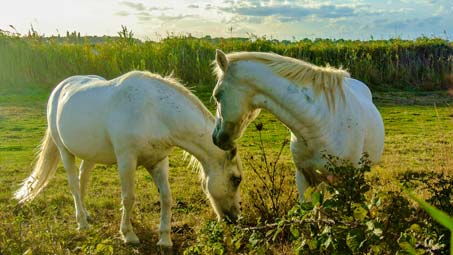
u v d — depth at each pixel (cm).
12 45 1869
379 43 2188
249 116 438
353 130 422
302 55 2058
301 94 410
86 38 2052
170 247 545
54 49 1911
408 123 1384
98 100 541
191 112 512
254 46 2055
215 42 2186
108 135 530
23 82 1861
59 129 581
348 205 304
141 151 517
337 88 421
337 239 286
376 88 1942
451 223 102
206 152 517
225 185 519
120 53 1964
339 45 2122
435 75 1973
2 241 447
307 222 301
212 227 369
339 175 347
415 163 912
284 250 461
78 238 548
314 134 414
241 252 437
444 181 369
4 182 843
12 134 1227
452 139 1160
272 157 995
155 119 512
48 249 445
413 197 110
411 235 264
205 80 1883
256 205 559
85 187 636
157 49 1989
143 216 646
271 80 413
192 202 716
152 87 519
